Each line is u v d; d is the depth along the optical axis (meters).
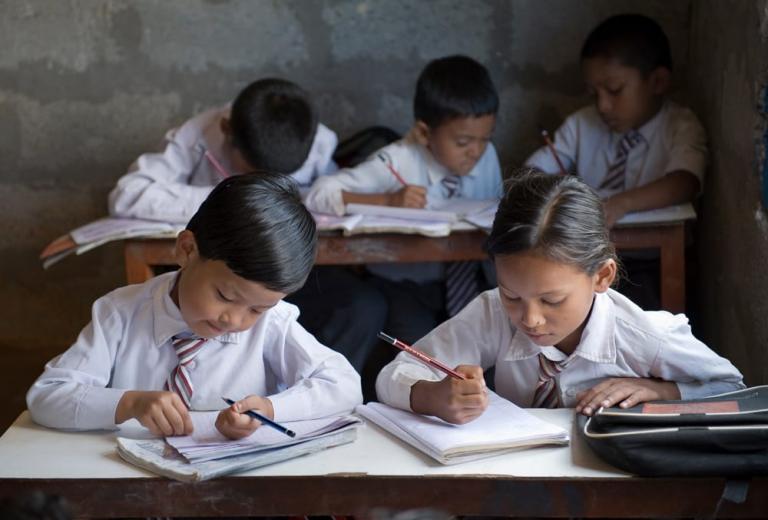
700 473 1.86
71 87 4.01
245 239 1.96
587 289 2.06
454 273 3.41
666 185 3.25
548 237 1.97
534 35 3.99
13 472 1.92
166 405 2.01
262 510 1.90
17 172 4.08
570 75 4.01
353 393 2.20
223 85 4.02
